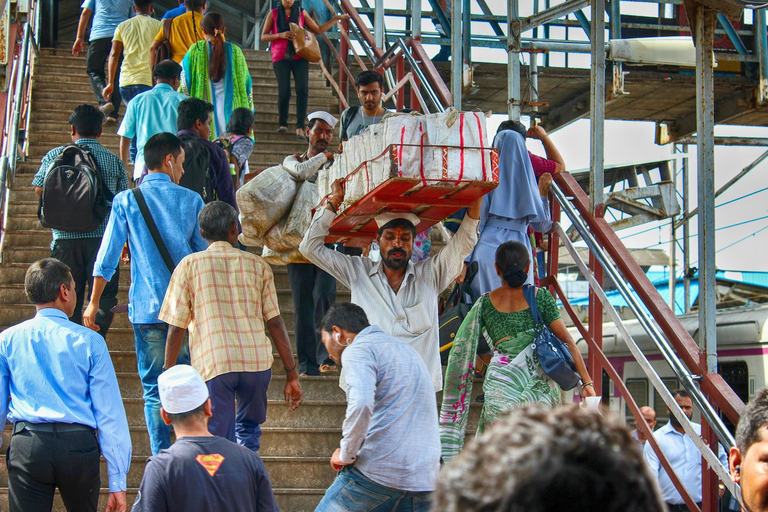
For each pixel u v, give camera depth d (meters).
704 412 3.95
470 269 4.79
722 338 9.04
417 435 3.13
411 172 3.45
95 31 8.98
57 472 3.39
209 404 2.93
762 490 1.80
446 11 10.72
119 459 3.48
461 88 6.40
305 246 4.05
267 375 4.00
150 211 4.34
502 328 4.08
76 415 3.43
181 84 7.05
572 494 0.72
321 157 4.84
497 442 0.75
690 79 9.22
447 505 0.74
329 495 3.21
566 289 18.20
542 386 3.97
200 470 2.72
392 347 3.24
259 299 4.07
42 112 8.89
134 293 4.30
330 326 3.40
